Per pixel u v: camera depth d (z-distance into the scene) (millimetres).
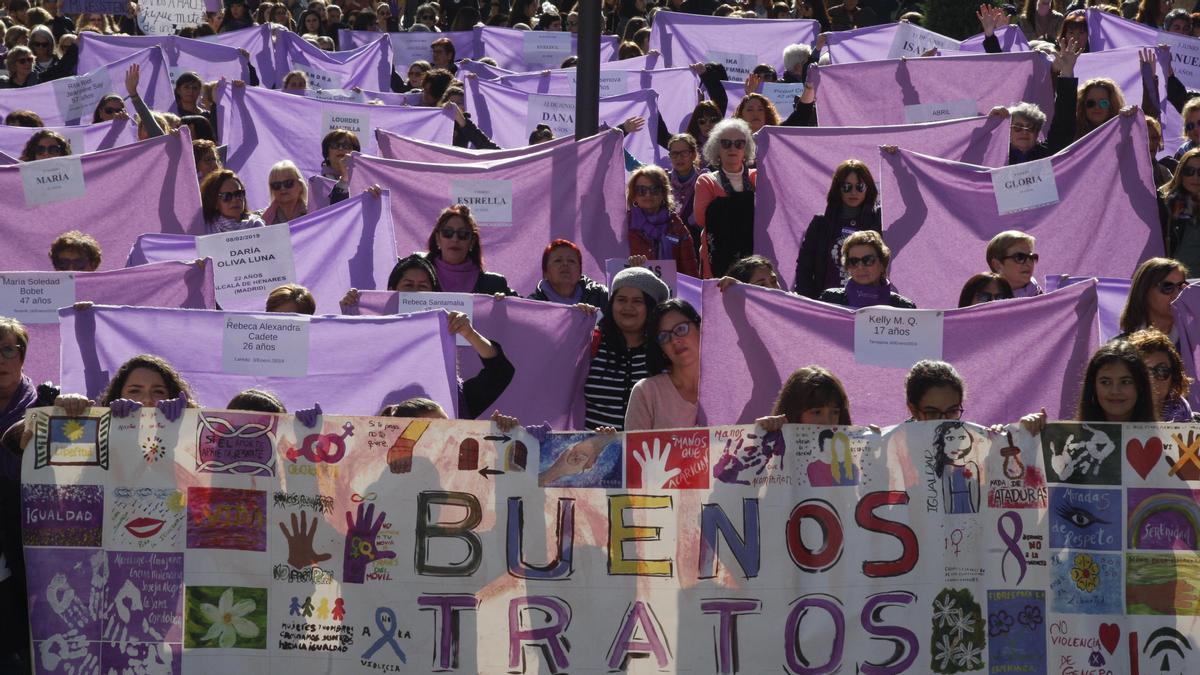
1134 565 5859
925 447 5902
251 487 5906
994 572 5879
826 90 12898
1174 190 10328
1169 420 6945
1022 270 8875
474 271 9008
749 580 5875
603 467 5941
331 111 13367
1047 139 11812
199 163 11438
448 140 13484
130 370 6590
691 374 7625
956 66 12703
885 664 5859
